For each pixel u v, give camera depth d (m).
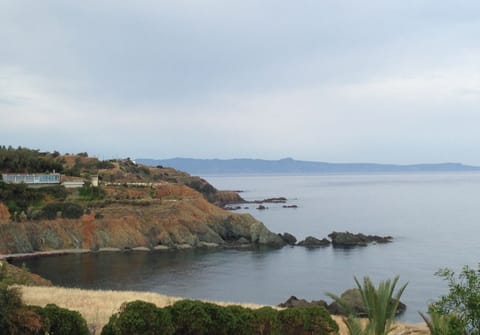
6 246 90.62
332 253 91.25
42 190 110.62
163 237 102.31
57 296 35.44
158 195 127.50
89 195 116.38
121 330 20.38
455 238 106.12
